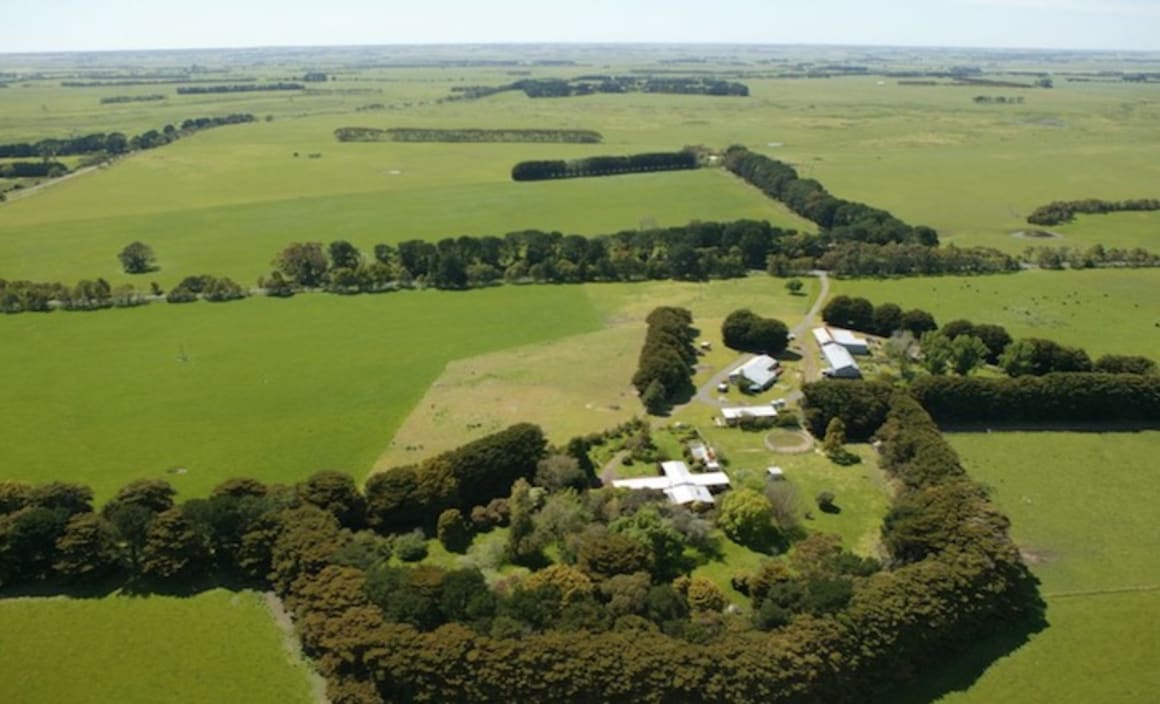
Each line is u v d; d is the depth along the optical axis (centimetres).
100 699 8169
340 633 8231
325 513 10094
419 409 14112
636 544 9519
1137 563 10244
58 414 14012
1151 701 8138
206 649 8794
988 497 11150
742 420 13575
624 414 13900
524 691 7694
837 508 11344
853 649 8069
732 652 7875
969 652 8769
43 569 9756
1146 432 13462
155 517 10050
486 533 10775
